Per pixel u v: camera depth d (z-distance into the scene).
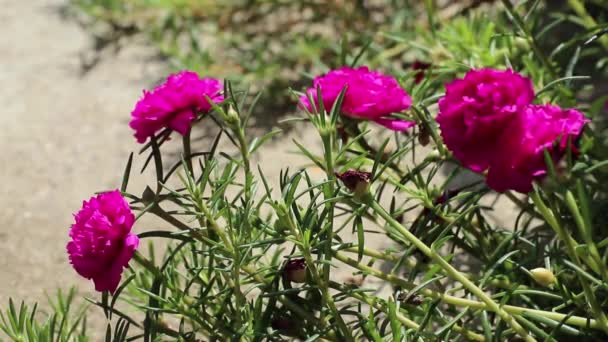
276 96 0.94
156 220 0.80
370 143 0.71
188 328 0.69
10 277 0.77
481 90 0.50
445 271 0.55
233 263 0.55
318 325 0.56
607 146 0.66
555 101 0.64
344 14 1.00
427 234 0.58
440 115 0.51
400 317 0.55
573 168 0.50
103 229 0.54
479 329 0.63
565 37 0.88
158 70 1.04
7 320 0.72
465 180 0.79
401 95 0.58
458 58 0.74
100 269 0.54
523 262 0.57
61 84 1.04
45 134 0.96
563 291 0.55
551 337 0.54
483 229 0.63
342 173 0.54
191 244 0.60
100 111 0.98
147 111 0.56
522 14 0.85
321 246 0.55
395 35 0.90
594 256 0.52
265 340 0.59
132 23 1.14
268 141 0.88
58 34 1.15
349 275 0.72
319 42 0.95
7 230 0.82
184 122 0.56
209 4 1.07
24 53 1.12
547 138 0.49
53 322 0.60
